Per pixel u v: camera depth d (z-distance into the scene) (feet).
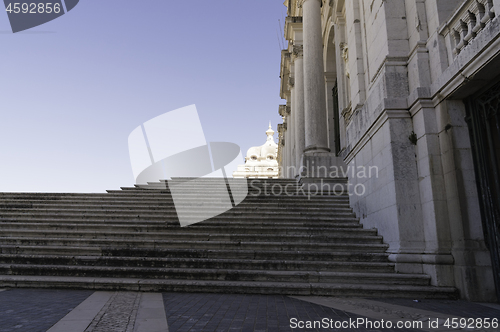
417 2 24.48
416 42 23.91
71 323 12.05
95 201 36.52
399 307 16.30
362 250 24.66
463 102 21.18
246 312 14.56
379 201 26.30
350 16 35.06
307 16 52.90
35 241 26.03
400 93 24.58
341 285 19.58
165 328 11.73
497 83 18.57
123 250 24.14
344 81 53.16
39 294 17.92
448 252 20.30
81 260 22.70
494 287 18.44
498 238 18.29
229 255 23.86
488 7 18.12
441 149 21.63
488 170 19.12
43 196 38.24
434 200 21.15
